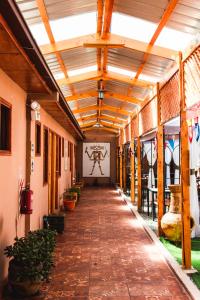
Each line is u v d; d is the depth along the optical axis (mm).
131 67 8273
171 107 6062
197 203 7156
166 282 4613
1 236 4199
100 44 6441
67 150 14586
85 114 16906
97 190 19297
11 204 4727
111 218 9812
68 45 6500
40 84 5141
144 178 12859
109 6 5207
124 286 4461
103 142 22938
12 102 4836
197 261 5465
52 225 7699
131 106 13281
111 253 6055
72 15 5617
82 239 7160
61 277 4793
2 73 4301
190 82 4777
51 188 9711
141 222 8773
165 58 6762
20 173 5355
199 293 4047
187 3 4754
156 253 6062
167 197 9039
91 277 4797
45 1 4941
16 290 3992
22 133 5535
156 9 5176
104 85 10719
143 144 13078
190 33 5797
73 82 9094
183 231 5043
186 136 5172
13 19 2885
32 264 3932
